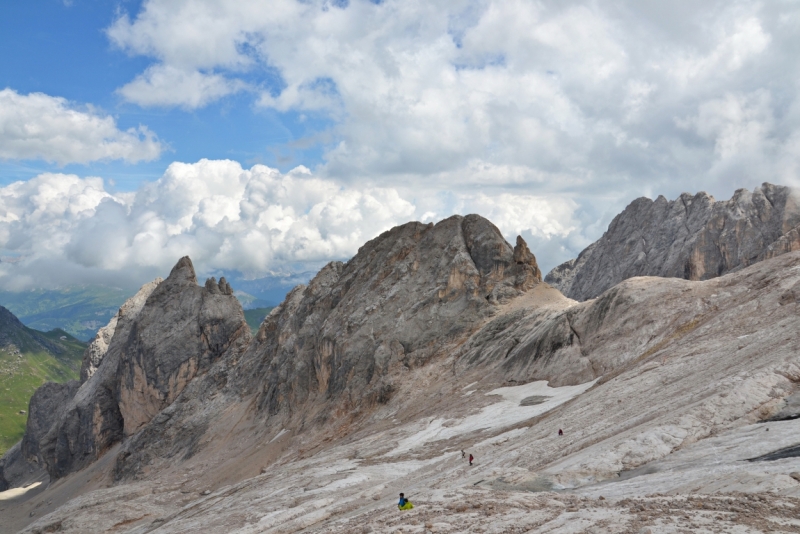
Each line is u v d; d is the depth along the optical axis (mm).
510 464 50938
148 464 147000
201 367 175875
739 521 22109
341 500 57594
